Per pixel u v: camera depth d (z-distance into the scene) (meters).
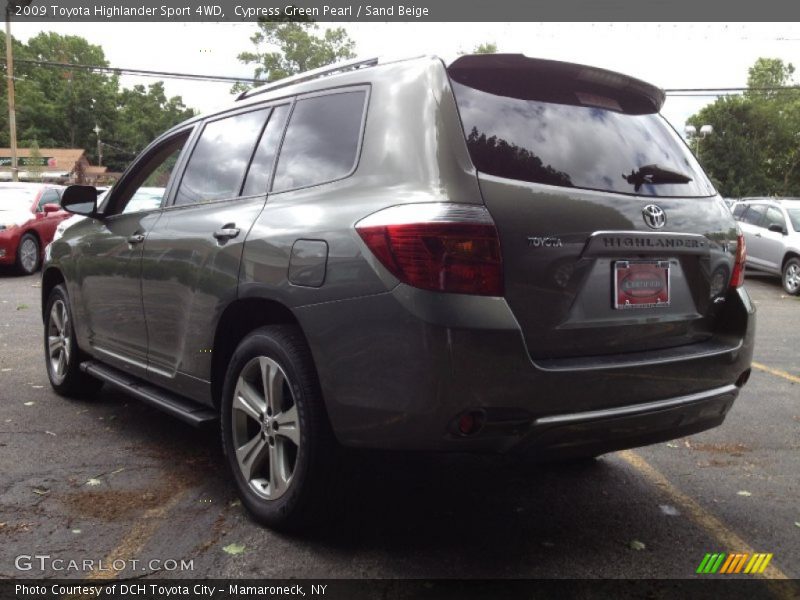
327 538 3.08
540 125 2.88
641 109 3.34
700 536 3.18
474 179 2.59
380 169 2.82
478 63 2.84
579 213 2.74
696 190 3.25
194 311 3.56
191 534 3.09
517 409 2.55
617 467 4.08
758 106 59.34
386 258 2.58
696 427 3.13
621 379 2.73
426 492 3.65
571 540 3.12
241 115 3.84
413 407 2.52
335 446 2.88
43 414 4.86
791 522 3.35
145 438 4.38
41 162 45.38
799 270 13.55
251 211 3.33
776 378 6.47
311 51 51.78
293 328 3.05
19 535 3.05
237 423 3.33
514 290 2.59
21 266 13.30
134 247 4.16
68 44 94.75
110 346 4.55
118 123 94.19
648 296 2.95
